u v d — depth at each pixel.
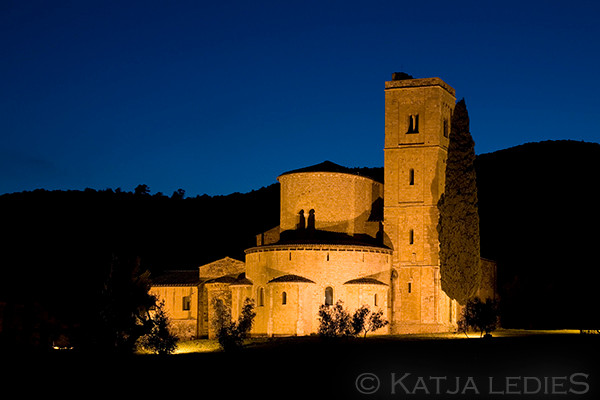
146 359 61.22
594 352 62.12
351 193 86.06
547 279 109.25
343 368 57.16
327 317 68.38
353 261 79.56
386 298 80.44
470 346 65.19
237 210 175.75
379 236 86.69
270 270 80.31
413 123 87.50
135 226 164.38
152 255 131.50
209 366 58.31
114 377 54.84
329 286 78.56
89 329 63.47
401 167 86.75
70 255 109.06
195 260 119.19
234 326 69.19
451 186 81.56
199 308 91.38
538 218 150.50
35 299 88.75
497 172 176.25
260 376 55.06
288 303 77.19
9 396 49.75
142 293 66.81
